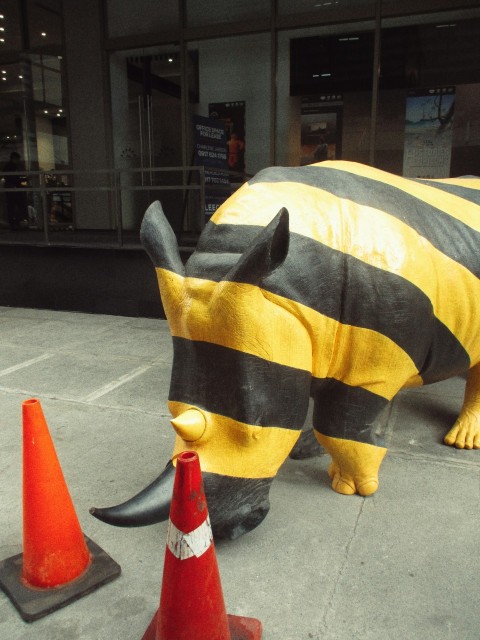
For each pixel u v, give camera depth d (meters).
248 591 2.27
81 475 3.24
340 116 8.44
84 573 2.37
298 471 3.22
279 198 2.24
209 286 2.05
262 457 2.14
